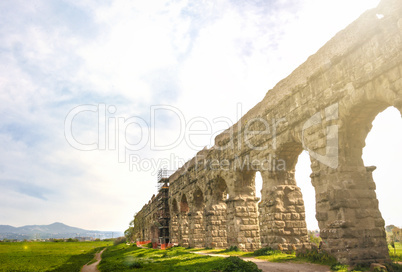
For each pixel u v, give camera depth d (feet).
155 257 96.58
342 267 47.47
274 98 81.82
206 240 121.29
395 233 130.93
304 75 69.92
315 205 59.57
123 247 193.16
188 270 54.70
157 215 219.82
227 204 101.45
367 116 54.60
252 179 101.04
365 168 55.88
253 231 95.14
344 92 53.83
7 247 200.44
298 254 62.90
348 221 51.52
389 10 45.85
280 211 74.49
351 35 54.65
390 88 45.29
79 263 96.07
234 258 53.21
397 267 45.73
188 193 152.35
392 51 44.68
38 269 78.79
